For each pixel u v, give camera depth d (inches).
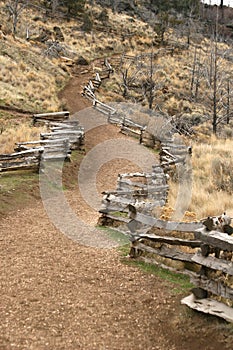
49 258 287.3
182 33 2210.9
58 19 2041.1
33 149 506.0
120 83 1385.3
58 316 218.1
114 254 296.5
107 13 2340.1
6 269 267.0
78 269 271.6
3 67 1073.5
